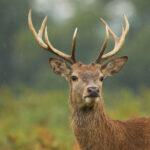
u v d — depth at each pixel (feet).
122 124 94.27
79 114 92.38
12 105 189.47
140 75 455.22
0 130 151.74
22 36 551.59
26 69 542.98
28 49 543.80
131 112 154.20
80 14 569.64
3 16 583.58
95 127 91.09
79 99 91.86
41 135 122.31
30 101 194.70
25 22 599.57
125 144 91.71
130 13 601.21
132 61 461.37
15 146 128.88
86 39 528.63
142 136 93.25
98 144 90.99
